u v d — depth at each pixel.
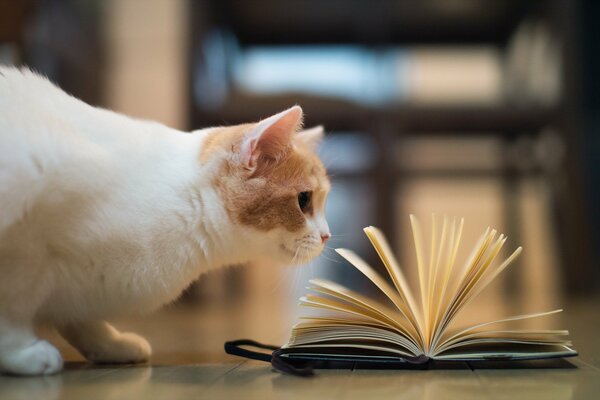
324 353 0.62
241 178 0.68
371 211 1.55
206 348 0.78
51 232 0.61
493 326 0.94
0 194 0.58
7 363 0.61
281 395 0.54
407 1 1.68
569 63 1.56
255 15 1.72
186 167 0.66
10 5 1.28
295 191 0.70
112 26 1.92
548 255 1.95
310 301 0.64
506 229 2.00
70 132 0.62
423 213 2.22
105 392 0.56
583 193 1.57
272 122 0.67
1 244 0.60
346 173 1.66
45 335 0.70
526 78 1.76
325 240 0.73
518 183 1.96
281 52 1.86
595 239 1.74
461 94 1.99
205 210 0.66
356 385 0.57
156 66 1.95
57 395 0.55
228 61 1.70
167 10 1.95
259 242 0.70
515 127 1.58
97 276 0.63
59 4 1.56
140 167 0.64
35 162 0.59
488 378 0.59
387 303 1.35
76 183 0.60
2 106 0.61
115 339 0.68
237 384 0.58
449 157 1.80
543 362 0.64
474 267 0.63
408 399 0.53
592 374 0.60
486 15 1.75
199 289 1.46
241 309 1.39
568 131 1.56
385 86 1.63
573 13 1.57
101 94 1.88
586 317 1.06
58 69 1.57
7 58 1.34
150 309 0.68
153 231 0.64
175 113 1.95
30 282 0.61
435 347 0.62
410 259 1.97
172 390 0.56
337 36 1.81
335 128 1.56
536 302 1.46
